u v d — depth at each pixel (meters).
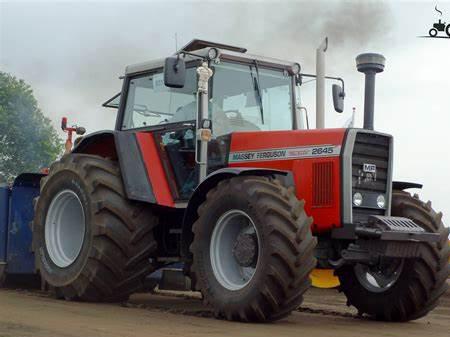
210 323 5.87
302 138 6.76
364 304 7.20
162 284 8.83
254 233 6.14
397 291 6.90
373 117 7.11
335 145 6.58
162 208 7.43
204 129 6.94
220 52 7.31
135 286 7.29
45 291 8.41
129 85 8.15
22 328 5.13
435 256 6.74
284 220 5.87
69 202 7.75
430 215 6.95
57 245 7.68
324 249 6.70
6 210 8.65
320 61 8.33
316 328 5.93
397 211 7.04
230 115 7.32
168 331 5.27
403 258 6.80
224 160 7.11
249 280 6.02
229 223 6.34
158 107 7.72
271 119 7.58
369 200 6.68
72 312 6.30
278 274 5.77
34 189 8.84
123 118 8.12
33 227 7.93
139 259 7.18
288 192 6.08
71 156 7.69
